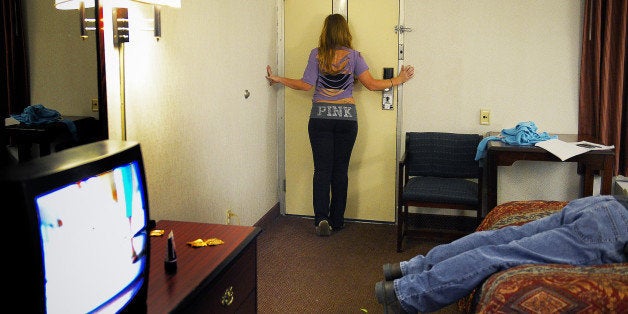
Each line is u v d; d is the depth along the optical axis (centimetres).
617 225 230
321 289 337
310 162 474
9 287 120
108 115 233
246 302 221
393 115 450
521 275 210
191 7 306
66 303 131
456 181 409
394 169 458
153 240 218
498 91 432
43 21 187
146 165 266
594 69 402
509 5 421
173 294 172
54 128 193
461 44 432
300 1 455
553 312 194
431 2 432
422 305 246
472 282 236
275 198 479
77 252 135
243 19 386
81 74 205
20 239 117
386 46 443
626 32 388
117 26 229
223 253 204
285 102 471
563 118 425
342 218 444
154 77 271
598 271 208
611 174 357
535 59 423
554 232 236
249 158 410
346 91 417
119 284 152
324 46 412
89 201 139
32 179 118
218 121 350
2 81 173
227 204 370
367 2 441
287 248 405
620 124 395
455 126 442
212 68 338
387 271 274
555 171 432
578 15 412
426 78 441
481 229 309
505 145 379
